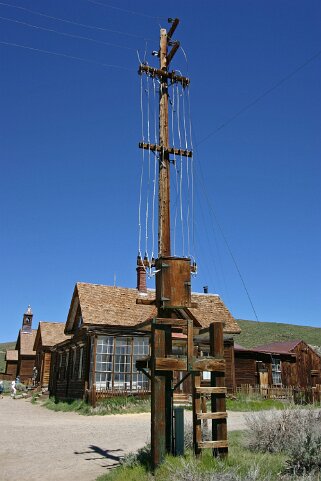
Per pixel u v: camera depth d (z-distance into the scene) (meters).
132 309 28.69
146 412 22.31
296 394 28.80
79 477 8.69
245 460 8.70
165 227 10.10
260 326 100.94
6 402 33.31
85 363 25.58
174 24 11.66
